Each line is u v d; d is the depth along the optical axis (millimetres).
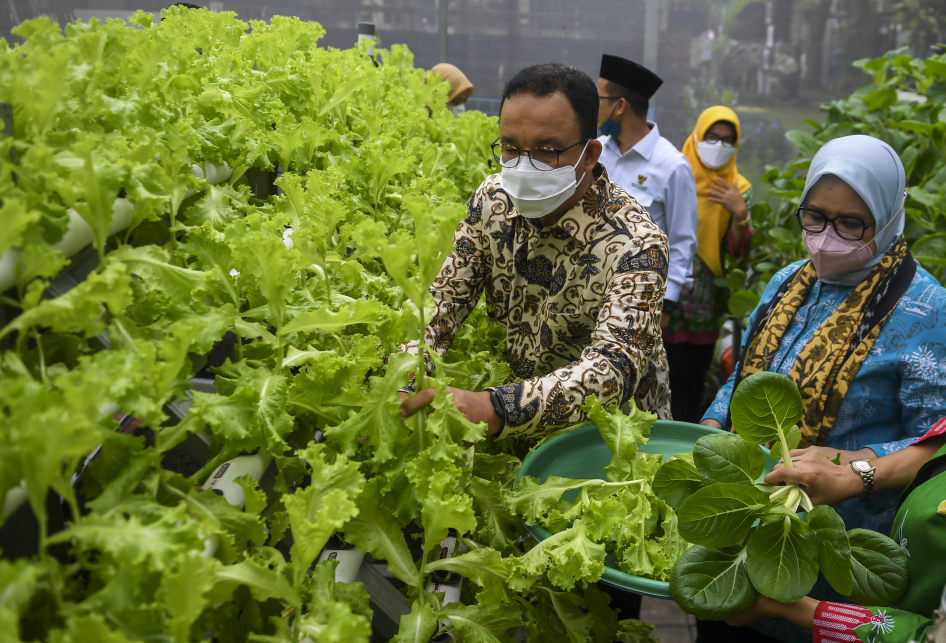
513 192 1354
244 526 735
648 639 1335
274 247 876
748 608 1002
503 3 4332
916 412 1432
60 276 746
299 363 945
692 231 3158
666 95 4496
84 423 524
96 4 3895
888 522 1438
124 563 570
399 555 929
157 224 963
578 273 1428
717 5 4312
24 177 682
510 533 1154
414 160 1609
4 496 536
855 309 1508
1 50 850
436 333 1494
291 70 1615
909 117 3266
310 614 758
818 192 1517
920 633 1017
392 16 4301
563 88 1286
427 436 991
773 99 4469
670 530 1103
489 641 927
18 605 495
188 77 1173
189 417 756
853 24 4301
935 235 2725
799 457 1248
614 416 1211
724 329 4383
